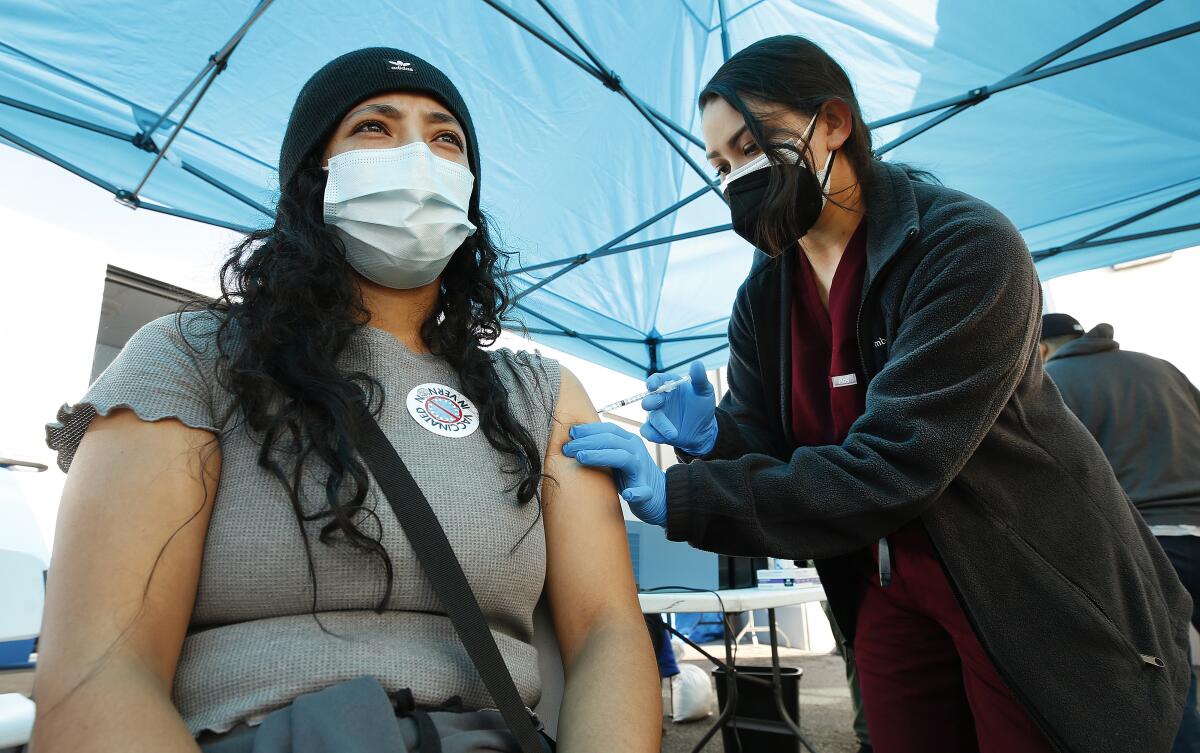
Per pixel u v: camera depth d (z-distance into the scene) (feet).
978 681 3.58
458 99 3.43
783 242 3.79
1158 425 6.66
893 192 3.73
